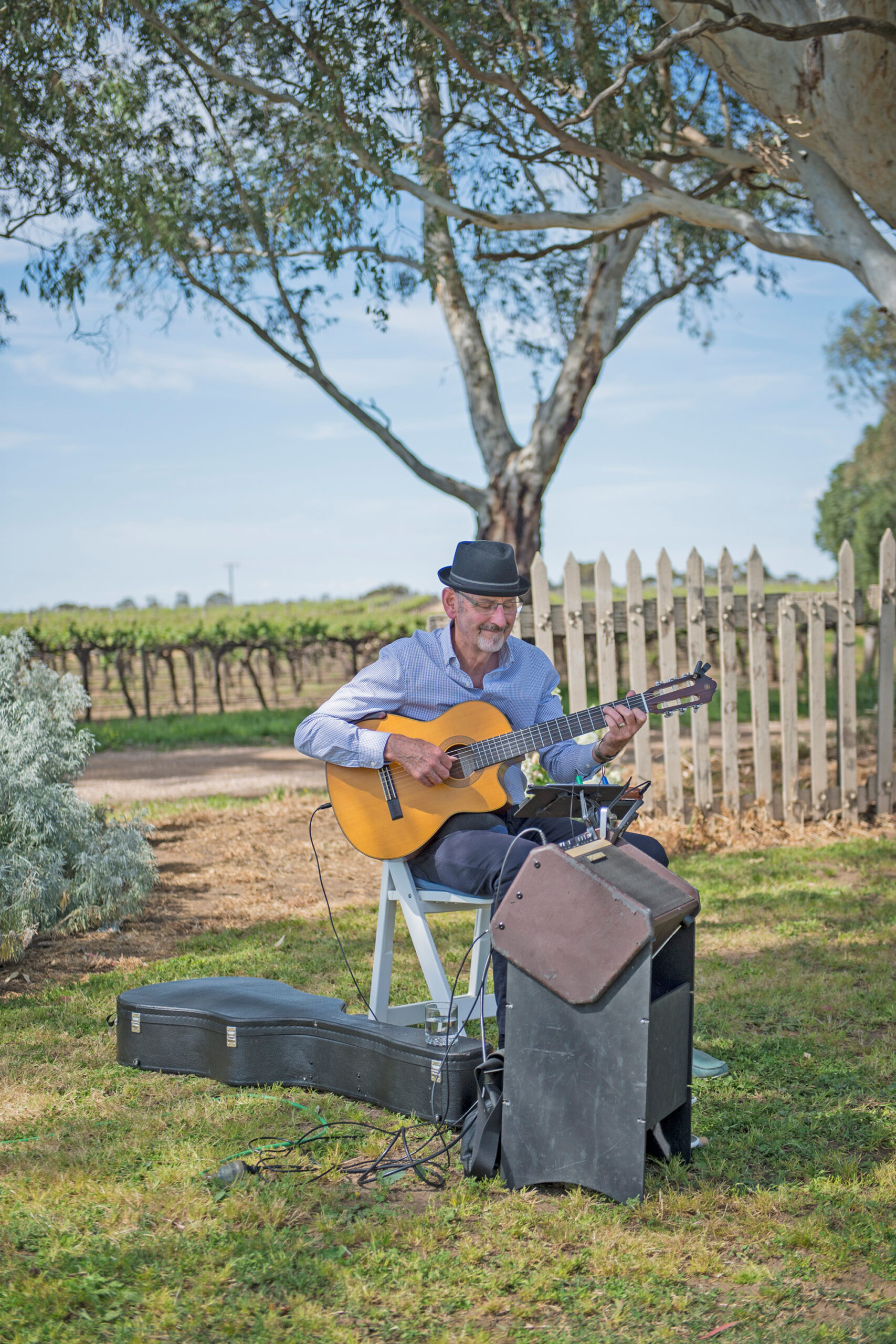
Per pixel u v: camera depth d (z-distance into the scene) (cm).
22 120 759
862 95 576
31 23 723
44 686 651
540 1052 275
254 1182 277
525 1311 223
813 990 432
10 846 531
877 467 2669
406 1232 255
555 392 1127
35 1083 347
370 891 632
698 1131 310
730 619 770
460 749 359
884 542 788
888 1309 222
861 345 1889
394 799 357
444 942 516
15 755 579
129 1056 364
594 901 265
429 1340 215
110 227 856
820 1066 354
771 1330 216
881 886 610
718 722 1440
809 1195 272
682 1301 226
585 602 762
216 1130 311
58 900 539
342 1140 303
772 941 507
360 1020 344
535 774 672
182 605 3653
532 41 682
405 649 374
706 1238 253
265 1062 346
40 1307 222
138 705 2280
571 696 761
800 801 780
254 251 1009
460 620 364
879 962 468
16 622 2450
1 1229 254
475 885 340
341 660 2511
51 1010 421
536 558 759
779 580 2628
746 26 538
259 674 2552
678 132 760
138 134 809
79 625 2364
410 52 687
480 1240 253
